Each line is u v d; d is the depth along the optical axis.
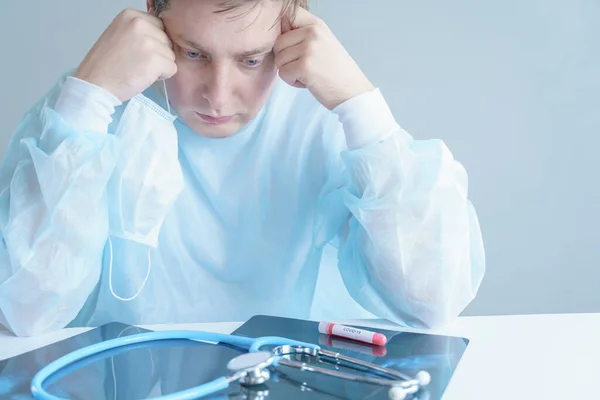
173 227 1.14
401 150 0.94
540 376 0.62
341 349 0.68
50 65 1.72
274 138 1.15
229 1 0.81
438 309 0.84
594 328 0.77
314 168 1.16
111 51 0.91
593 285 1.86
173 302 1.15
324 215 1.10
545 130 1.79
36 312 0.80
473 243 0.97
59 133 0.88
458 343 0.71
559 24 1.75
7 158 0.93
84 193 0.86
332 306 1.16
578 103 1.78
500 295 1.86
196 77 0.92
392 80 1.76
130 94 0.92
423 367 0.64
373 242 0.91
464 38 1.75
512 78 1.77
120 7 1.71
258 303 1.16
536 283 1.86
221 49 0.86
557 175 1.81
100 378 0.59
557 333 0.76
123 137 0.92
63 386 0.57
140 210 0.93
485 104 1.78
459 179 0.97
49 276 0.82
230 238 1.16
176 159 0.95
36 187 0.86
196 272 1.16
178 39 0.89
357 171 0.96
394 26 1.74
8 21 1.70
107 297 1.12
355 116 0.96
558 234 1.83
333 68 0.96
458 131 1.79
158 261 1.14
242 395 0.54
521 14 1.75
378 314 0.95
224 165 1.14
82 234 0.85
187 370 0.61
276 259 1.16
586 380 0.61
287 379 0.58
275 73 0.98
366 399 0.53
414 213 0.90
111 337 0.72
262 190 1.15
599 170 1.81
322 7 1.72
